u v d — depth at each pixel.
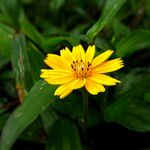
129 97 0.15
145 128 0.15
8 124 0.12
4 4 0.20
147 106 0.15
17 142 0.16
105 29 0.19
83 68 0.11
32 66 0.15
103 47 0.16
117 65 0.12
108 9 0.15
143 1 0.22
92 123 0.15
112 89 0.16
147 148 0.16
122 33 0.18
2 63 0.18
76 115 0.14
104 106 0.16
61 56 0.12
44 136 0.15
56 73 0.12
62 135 0.13
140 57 0.18
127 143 0.16
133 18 0.23
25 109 0.12
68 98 0.14
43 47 0.17
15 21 0.19
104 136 0.16
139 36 0.16
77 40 0.14
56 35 0.18
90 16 0.23
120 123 0.15
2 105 0.16
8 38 0.17
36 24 0.24
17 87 0.14
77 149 0.13
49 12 0.24
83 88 0.12
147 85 0.16
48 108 0.14
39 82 0.13
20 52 0.15
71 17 0.24
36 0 0.25
